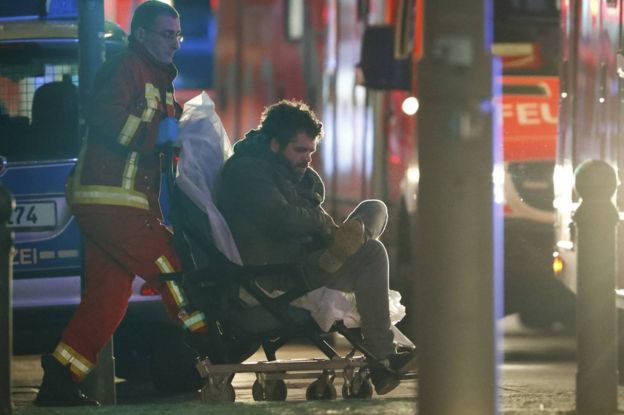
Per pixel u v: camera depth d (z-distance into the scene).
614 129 31.95
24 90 34.56
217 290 25.95
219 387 25.80
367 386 26.44
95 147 26.39
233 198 26.16
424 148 18.22
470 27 18.08
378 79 42.97
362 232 25.23
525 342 41.44
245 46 65.31
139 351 34.16
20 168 34.19
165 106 26.94
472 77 18.09
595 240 22.83
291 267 25.52
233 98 66.25
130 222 26.34
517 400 26.48
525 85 45.25
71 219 34.06
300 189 26.59
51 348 34.38
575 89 36.81
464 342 18.36
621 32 31.55
